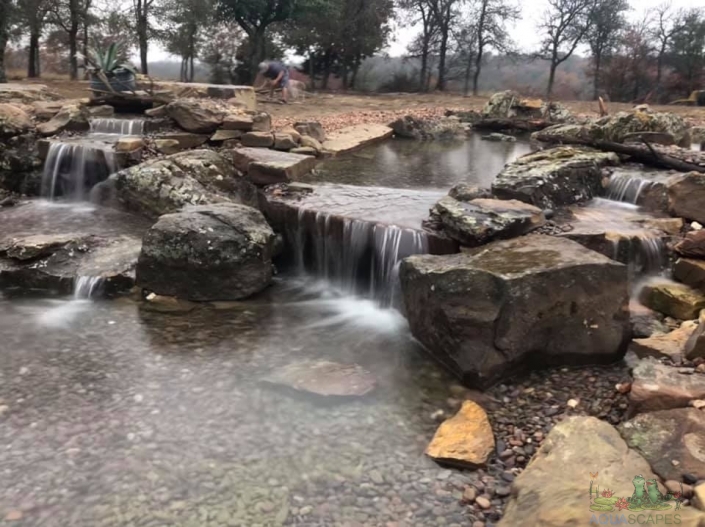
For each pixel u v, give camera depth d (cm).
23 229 929
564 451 411
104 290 739
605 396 517
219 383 555
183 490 414
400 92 3859
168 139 1191
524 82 5803
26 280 754
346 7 3788
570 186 901
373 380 562
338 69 4134
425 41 4019
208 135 1251
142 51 3070
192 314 705
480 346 544
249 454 456
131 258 795
